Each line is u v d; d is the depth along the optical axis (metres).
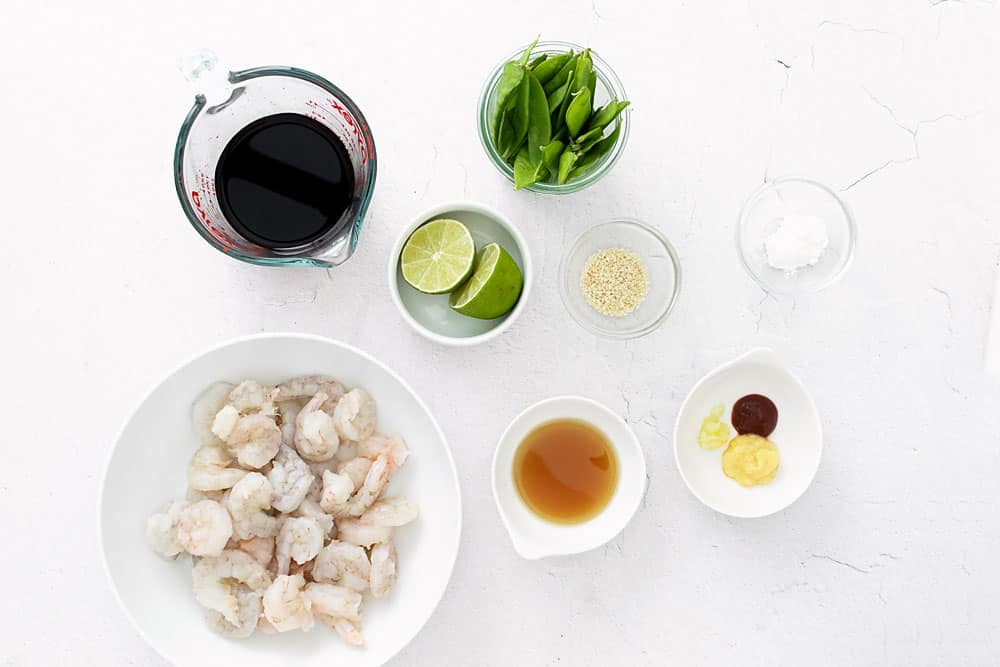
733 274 0.64
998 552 0.64
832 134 0.64
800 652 0.64
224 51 0.62
